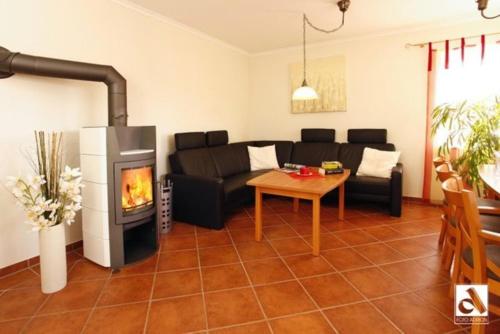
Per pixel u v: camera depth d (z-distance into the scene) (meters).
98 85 2.94
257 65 5.50
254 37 4.50
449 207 2.15
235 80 5.20
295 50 5.09
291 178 3.15
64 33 2.62
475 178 3.31
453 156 3.52
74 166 2.75
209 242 2.97
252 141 5.38
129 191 2.50
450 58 3.97
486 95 3.76
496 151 3.28
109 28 3.02
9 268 2.36
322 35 4.44
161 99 3.71
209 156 4.13
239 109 5.36
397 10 3.50
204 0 3.14
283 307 1.92
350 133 4.58
